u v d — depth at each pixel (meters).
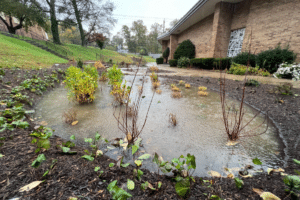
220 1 10.09
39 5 20.59
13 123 1.74
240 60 8.90
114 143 1.97
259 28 8.52
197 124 2.61
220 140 2.11
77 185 1.13
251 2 8.98
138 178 1.27
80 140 2.02
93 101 3.76
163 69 12.42
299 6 6.67
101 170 1.35
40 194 1.01
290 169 1.47
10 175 1.13
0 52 8.11
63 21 23.27
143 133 2.28
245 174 1.43
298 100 3.49
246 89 4.82
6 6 17.52
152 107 3.44
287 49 7.08
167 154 1.78
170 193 1.14
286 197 1.08
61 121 2.57
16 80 4.32
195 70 11.39
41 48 16.73
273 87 4.70
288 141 2.03
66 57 16.42
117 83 3.68
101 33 28.36
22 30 30.59
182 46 15.88
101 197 1.05
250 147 1.95
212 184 1.28
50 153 1.49
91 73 4.80
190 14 12.75
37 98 3.66
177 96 4.32
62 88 4.94
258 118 2.86
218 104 3.70
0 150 1.42
